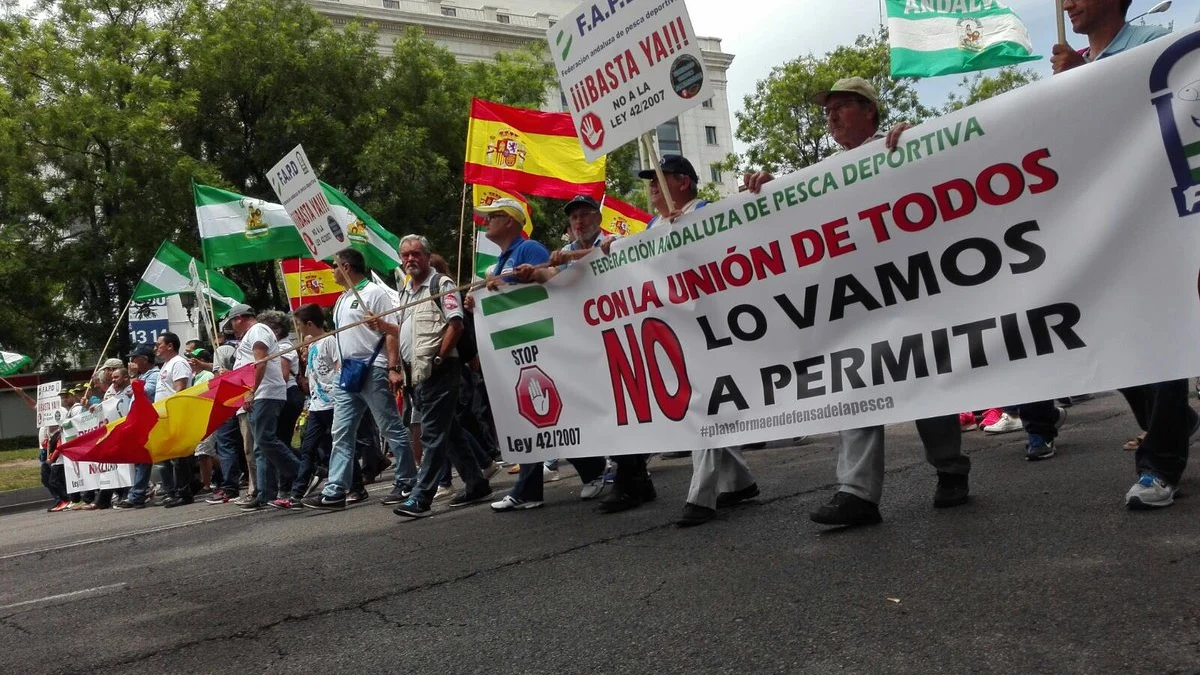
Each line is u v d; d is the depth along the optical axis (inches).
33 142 837.8
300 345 231.1
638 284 173.9
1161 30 146.3
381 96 967.0
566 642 116.6
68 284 876.0
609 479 258.4
